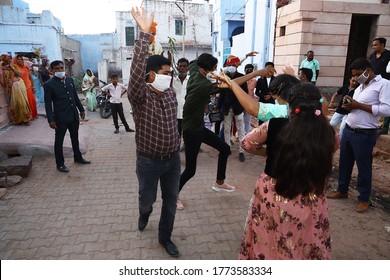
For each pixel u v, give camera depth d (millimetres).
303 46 8312
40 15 18078
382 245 3082
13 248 2959
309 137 1625
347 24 8492
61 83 4793
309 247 1810
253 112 1997
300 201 1755
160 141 2512
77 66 27797
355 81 3463
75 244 3035
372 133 3469
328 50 8602
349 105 3387
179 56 29422
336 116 4723
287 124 1712
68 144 6012
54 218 3539
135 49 2256
